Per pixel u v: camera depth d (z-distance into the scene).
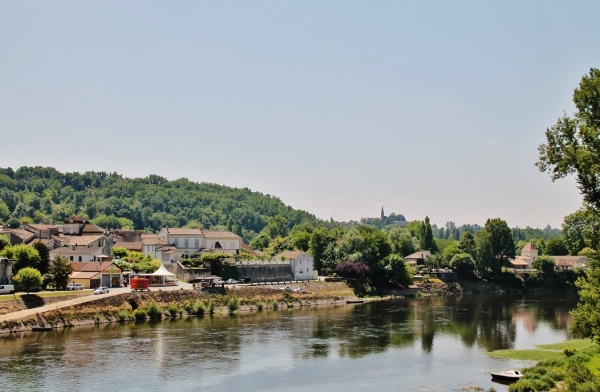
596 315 64.12
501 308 172.00
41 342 104.56
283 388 80.69
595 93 63.59
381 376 87.56
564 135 66.81
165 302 145.38
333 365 94.00
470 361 97.44
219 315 148.38
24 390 75.75
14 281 135.00
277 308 166.75
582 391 57.91
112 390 77.44
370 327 131.38
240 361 95.38
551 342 114.62
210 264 185.75
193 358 96.44
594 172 63.19
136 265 181.00
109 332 116.75
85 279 152.12
